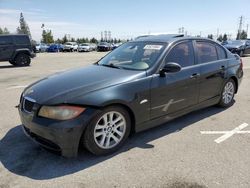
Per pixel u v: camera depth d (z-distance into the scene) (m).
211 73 4.88
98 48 43.47
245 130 4.45
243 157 3.50
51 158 3.44
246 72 11.57
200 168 3.22
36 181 2.95
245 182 2.93
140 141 3.96
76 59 20.31
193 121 4.83
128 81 3.61
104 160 3.40
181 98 4.32
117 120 3.55
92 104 3.22
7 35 14.12
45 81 3.87
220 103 5.50
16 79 9.53
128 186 2.86
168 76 4.04
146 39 4.75
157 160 3.41
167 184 2.90
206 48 5.00
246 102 6.16
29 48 14.89
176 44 4.39
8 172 3.12
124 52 4.64
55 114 3.11
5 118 4.96
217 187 2.85
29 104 3.40
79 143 3.28
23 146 3.78
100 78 3.65
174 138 4.08
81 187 2.84
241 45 21.91
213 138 4.10
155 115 3.97
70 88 3.38
